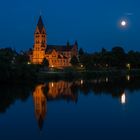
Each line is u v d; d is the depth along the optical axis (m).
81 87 143.38
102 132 54.62
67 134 53.91
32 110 78.38
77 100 96.88
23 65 166.62
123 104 85.69
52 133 54.78
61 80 194.38
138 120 63.81
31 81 170.12
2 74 150.50
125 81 178.00
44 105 87.00
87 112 74.38
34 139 51.28
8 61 166.38
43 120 65.69
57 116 70.06
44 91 126.50
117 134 53.06
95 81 183.00
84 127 58.62
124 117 67.19
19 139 51.41
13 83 158.88
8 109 80.00
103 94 111.56
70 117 68.56
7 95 110.38
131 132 54.19
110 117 67.50
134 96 103.50
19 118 68.12
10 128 58.81
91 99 98.31
